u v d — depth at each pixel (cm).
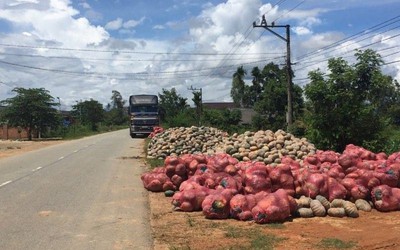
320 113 2017
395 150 1933
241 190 1032
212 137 2480
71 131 6838
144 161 2198
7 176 1634
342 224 878
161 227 883
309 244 734
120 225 900
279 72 8075
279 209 897
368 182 1024
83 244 764
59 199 1176
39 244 762
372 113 1967
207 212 947
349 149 1388
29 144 3991
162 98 8888
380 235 776
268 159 1541
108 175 1669
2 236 812
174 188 1273
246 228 860
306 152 1588
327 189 1004
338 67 2030
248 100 8538
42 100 5450
